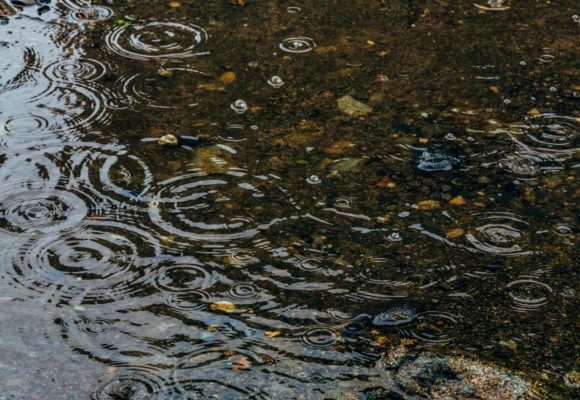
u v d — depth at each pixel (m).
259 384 1.99
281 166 2.78
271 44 3.50
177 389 1.97
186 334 2.12
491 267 2.40
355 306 2.24
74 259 2.35
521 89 3.28
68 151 2.79
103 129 2.91
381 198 2.66
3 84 3.14
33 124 2.92
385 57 3.45
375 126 3.02
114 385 1.97
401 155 2.87
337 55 3.45
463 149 2.91
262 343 2.11
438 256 2.43
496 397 1.98
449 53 3.51
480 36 3.64
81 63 3.31
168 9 3.74
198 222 2.51
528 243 2.49
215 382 1.99
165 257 2.37
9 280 2.27
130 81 3.20
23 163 2.72
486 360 2.08
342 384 2.00
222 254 2.39
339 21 3.71
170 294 2.25
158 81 3.21
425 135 2.98
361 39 3.57
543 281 2.35
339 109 3.10
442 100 3.19
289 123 3.00
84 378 1.99
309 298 2.26
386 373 2.03
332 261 2.39
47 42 3.44
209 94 3.14
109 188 2.63
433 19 3.77
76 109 3.02
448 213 2.61
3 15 3.63
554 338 2.17
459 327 2.19
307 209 2.59
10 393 1.94
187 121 2.98
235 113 3.04
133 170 2.72
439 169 2.80
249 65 3.34
